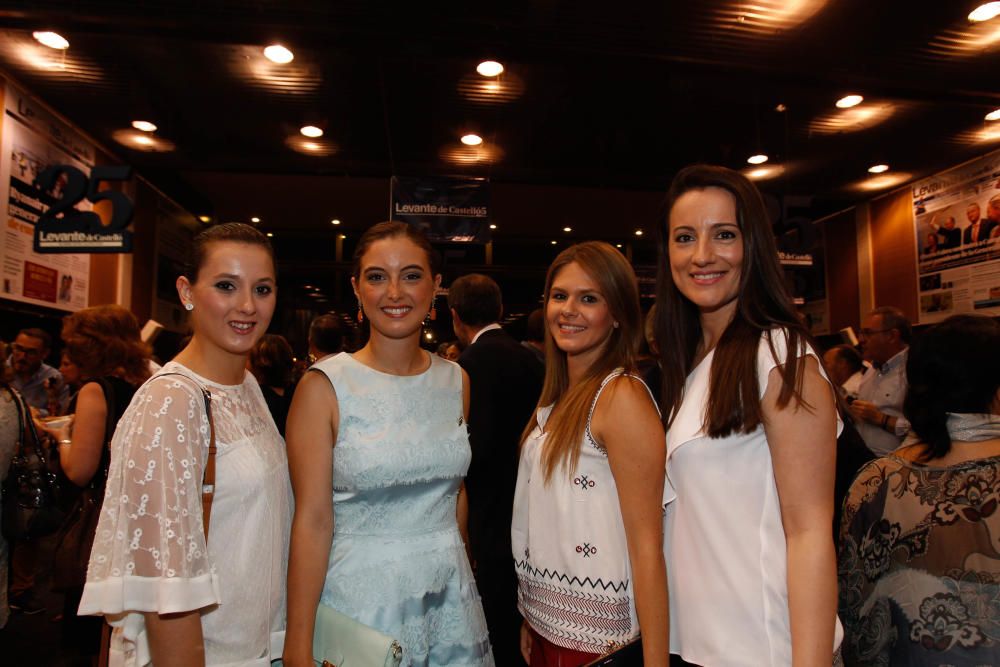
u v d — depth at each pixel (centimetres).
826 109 571
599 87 530
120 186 705
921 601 135
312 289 1203
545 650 153
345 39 461
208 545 127
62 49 478
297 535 141
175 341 781
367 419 149
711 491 127
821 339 918
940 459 139
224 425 133
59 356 632
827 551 115
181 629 118
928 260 750
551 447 153
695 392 137
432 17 431
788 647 119
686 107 566
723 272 132
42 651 320
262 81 527
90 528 222
